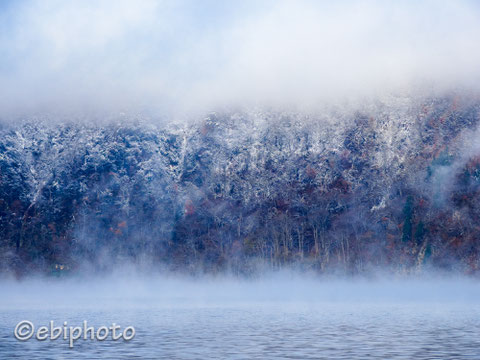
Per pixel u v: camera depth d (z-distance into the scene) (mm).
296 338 41625
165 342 40000
